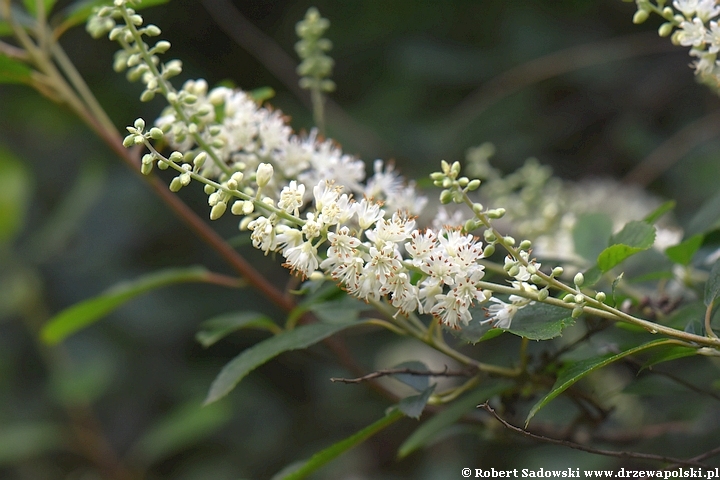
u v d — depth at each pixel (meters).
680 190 6.38
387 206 2.82
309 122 6.69
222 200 2.05
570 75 7.21
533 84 7.13
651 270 3.41
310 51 3.58
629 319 1.98
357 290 2.10
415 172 6.69
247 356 2.62
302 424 7.11
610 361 1.97
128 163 3.53
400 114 7.13
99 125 3.55
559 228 4.10
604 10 7.38
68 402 5.76
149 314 6.86
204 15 7.63
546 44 7.17
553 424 3.65
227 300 7.21
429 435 2.90
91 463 6.44
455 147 6.83
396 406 2.56
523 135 6.93
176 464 6.88
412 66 7.22
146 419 6.85
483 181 6.12
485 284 2.04
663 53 7.26
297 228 2.28
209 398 2.54
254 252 7.28
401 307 2.09
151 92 2.61
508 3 7.47
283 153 2.79
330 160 2.82
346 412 7.02
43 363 6.89
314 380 7.24
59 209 6.97
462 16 7.56
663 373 2.81
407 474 6.71
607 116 7.15
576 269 3.51
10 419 6.45
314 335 2.60
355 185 2.84
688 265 3.05
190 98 2.63
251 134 2.78
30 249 6.12
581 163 7.04
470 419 3.33
